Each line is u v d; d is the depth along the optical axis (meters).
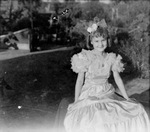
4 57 3.48
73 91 4.39
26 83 3.72
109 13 4.89
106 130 1.86
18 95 3.43
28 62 3.87
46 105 3.86
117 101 2.12
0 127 2.67
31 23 4.14
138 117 2.01
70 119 2.04
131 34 5.06
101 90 2.19
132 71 5.10
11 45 3.75
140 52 5.10
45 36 4.31
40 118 3.45
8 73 3.35
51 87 4.18
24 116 3.29
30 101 3.62
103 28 2.11
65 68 4.45
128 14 5.02
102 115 1.93
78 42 4.51
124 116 1.96
